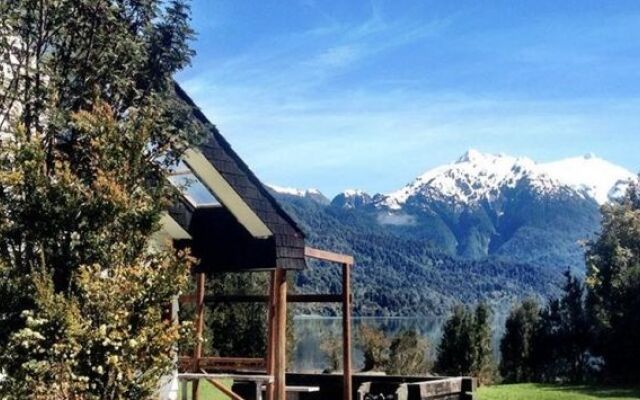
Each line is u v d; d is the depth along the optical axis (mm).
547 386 28906
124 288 6500
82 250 6852
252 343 24578
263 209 11164
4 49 7535
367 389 13984
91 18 7836
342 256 12945
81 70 7871
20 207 6773
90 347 6297
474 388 13656
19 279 6535
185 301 14297
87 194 6848
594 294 32625
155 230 7215
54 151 7484
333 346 31156
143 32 8266
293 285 25422
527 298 38094
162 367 6703
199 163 10469
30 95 7566
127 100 8094
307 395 14945
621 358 31234
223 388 12422
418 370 30109
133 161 7203
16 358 6449
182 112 8516
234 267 11555
